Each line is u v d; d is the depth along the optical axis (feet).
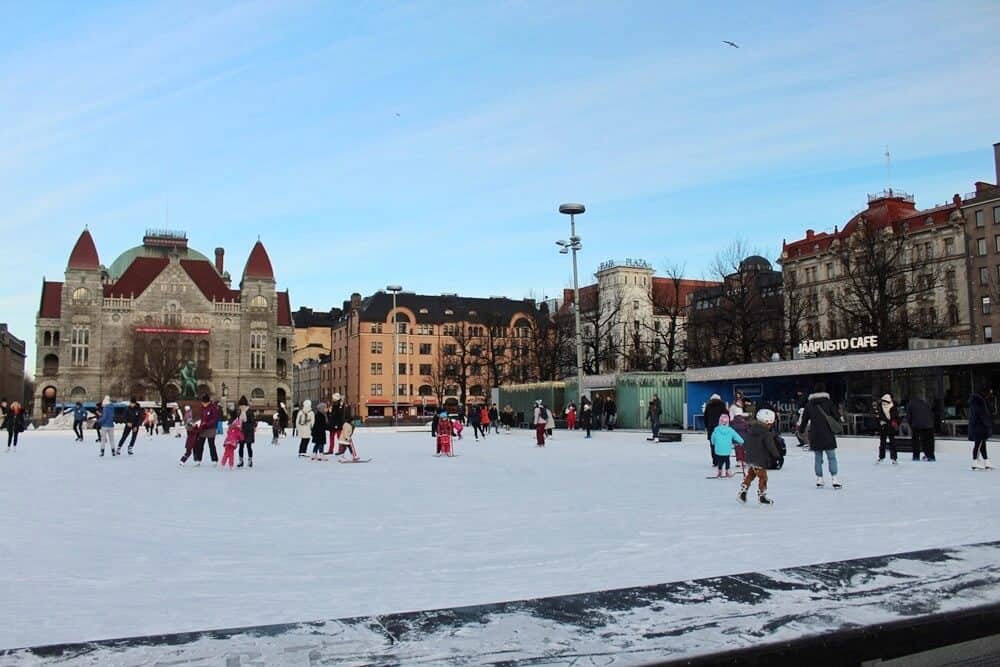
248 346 397.39
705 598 13.89
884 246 196.95
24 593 23.26
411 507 43.27
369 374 386.93
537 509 41.70
